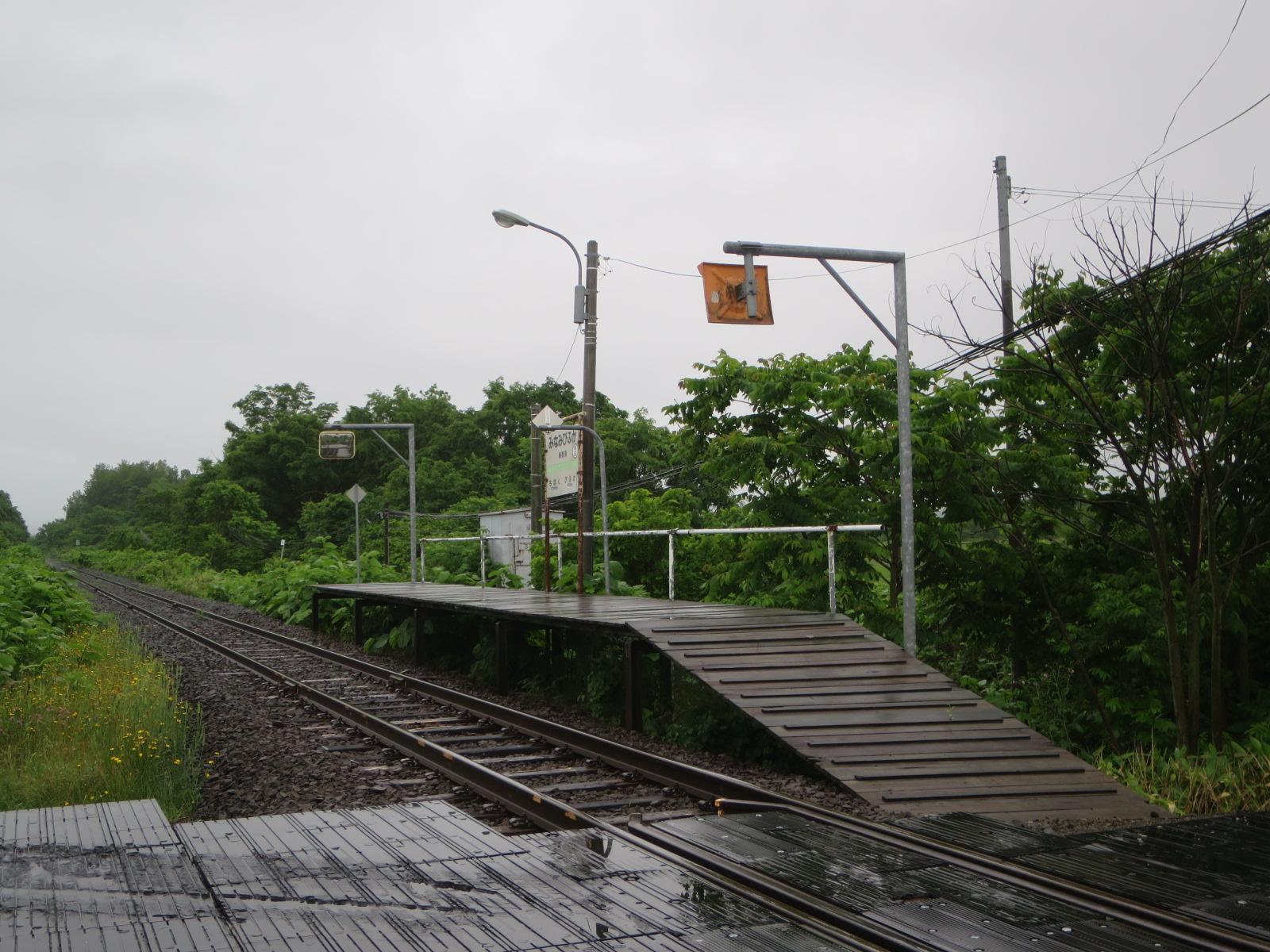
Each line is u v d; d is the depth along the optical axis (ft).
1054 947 12.17
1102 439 41.68
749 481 48.96
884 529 47.93
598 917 12.64
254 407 295.48
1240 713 42.88
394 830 16.80
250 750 31.32
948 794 24.06
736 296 37.06
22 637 50.16
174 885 13.83
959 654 54.13
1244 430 38.32
